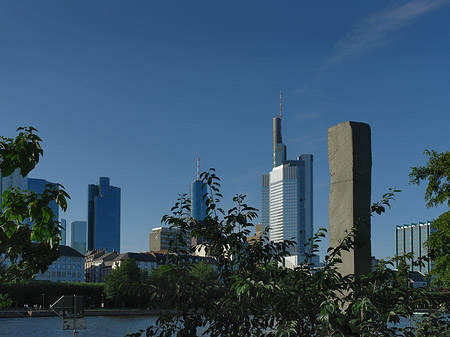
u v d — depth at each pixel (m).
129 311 107.06
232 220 5.17
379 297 4.71
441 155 23.52
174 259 5.18
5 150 5.01
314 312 4.59
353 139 5.71
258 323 4.86
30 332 64.31
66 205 5.39
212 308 4.82
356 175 5.68
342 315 4.39
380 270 5.05
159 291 4.73
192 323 4.84
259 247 5.21
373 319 4.61
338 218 5.77
